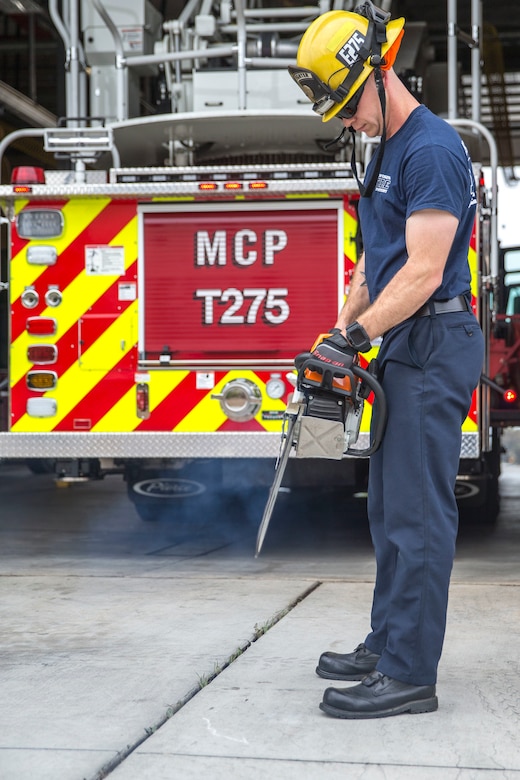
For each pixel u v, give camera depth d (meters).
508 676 3.37
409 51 8.35
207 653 3.71
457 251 3.07
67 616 4.39
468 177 3.05
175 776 2.52
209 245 6.02
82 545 6.88
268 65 7.34
